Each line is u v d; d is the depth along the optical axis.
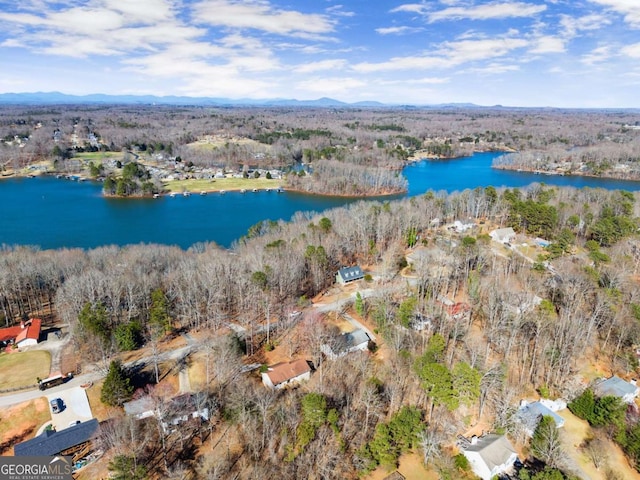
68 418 64.19
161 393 68.31
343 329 88.88
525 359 73.94
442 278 105.94
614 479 56.31
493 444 58.41
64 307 91.12
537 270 105.44
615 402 62.78
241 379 72.12
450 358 74.31
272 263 103.00
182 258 115.88
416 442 59.38
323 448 58.72
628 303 89.56
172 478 53.44
